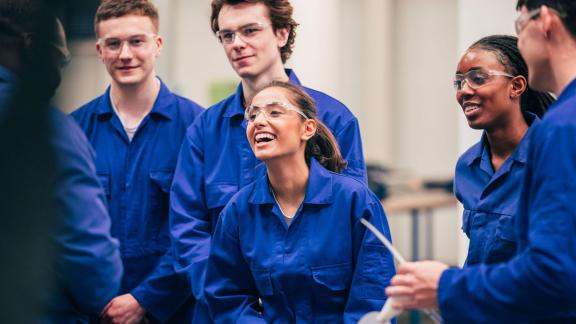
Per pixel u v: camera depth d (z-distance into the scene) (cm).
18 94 202
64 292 268
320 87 623
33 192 205
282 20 347
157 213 371
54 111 211
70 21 212
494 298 223
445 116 840
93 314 351
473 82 295
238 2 341
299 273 294
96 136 374
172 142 373
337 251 296
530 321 243
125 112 374
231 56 345
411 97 848
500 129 299
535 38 230
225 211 308
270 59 345
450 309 230
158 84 379
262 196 300
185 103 380
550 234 214
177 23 862
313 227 297
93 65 388
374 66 834
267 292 299
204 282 321
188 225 348
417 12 843
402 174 763
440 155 842
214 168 352
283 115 293
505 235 281
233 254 308
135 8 362
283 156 294
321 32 622
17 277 205
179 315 372
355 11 849
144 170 370
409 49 847
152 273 363
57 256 252
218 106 361
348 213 297
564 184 216
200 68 865
